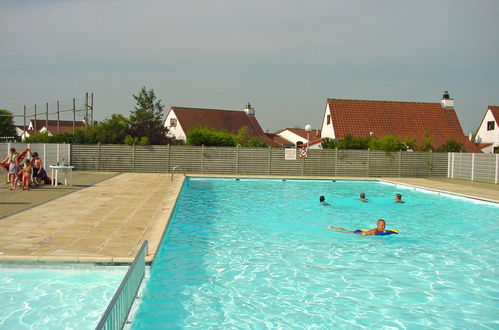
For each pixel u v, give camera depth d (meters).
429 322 5.50
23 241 7.54
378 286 6.80
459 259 8.51
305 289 6.58
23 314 5.18
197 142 27.61
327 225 11.73
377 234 10.55
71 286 6.05
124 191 15.51
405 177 26.34
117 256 6.72
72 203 12.17
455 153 25.88
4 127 58.25
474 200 16.59
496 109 42.97
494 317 5.70
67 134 29.27
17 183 16.25
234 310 5.73
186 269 7.43
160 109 51.47
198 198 16.70
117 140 30.02
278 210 14.13
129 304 5.16
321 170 26.20
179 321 5.36
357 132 38.25
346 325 5.36
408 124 40.28
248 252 8.66
